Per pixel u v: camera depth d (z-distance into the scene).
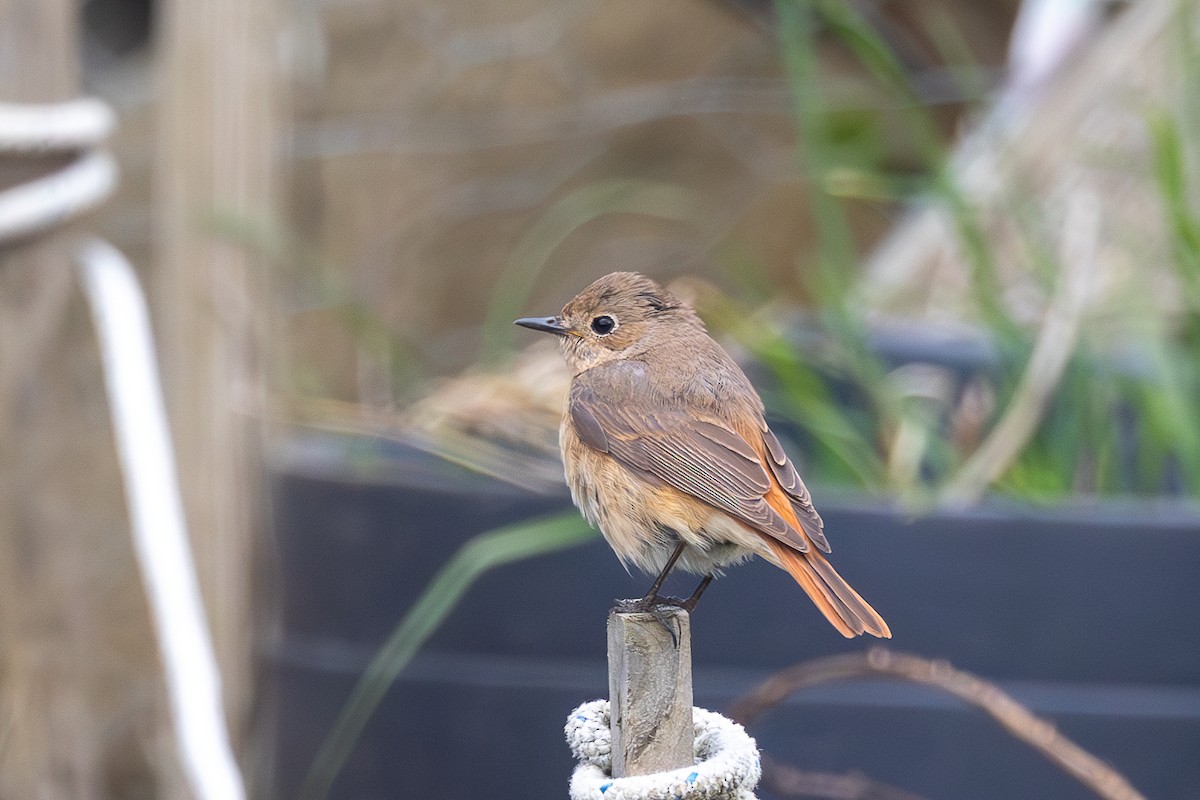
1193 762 7.73
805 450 10.86
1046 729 7.00
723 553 7.63
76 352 8.73
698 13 16.52
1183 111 10.85
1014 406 8.91
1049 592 7.74
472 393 9.51
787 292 16.47
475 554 7.71
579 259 16.27
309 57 14.03
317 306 12.99
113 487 10.57
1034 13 13.70
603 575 8.05
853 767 7.77
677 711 5.20
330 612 8.66
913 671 7.14
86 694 9.29
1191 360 9.64
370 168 15.34
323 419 9.23
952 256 12.75
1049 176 12.12
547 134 16.11
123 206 15.38
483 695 8.12
